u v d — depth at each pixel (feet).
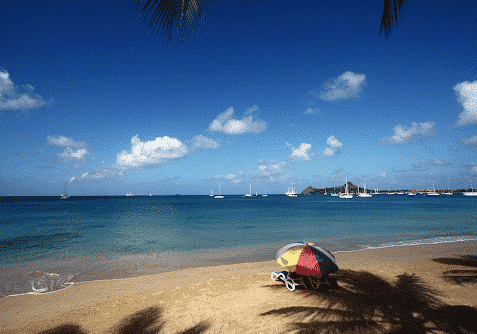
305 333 16.89
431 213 145.48
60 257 46.11
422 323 18.06
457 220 105.09
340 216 131.34
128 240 64.03
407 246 50.90
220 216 138.41
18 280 32.73
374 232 73.61
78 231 80.84
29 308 24.00
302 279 26.78
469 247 49.03
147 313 21.71
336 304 21.50
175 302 23.79
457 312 19.86
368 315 19.33
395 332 16.80
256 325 18.48
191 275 33.63
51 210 192.85
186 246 56.29
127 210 196.44
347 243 56.39
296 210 189.78
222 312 21.03
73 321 20.75
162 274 34.35
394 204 282.36
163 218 126.21
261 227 88.58
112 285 30.14
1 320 21.53
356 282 27.68
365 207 225.97
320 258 22.81
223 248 53.78
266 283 27.96
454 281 27.99
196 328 18.67
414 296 23.39
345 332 16.84
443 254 43.52
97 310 22.74
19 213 160.35
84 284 30.73
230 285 27.76
